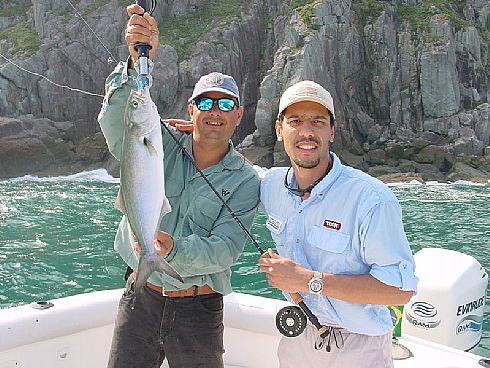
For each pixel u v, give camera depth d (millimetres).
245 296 2211
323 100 1430
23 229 7129
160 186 1521
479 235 7133
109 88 1669
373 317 1478
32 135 16828
